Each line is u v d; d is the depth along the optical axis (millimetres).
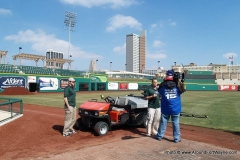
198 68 152000
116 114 8594
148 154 5043
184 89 5926
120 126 9906
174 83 5996
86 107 8641
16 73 38531
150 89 7660
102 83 56188
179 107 5996
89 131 8922
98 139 7676
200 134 8750
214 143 7332
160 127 6254
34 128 9312
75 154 5172
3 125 9586
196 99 28516
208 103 22578
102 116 8219
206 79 91250
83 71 58125
